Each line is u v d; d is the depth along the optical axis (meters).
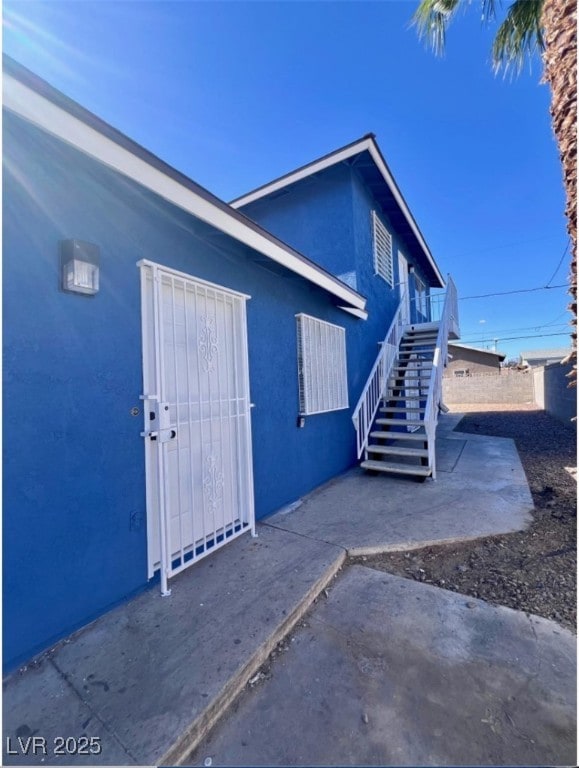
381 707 1.53
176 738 1.37
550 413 11.63
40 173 1.87
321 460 4.79
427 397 5.60
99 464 2.12
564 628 1.99
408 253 10.32
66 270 1.95
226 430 3.18
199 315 2.94
